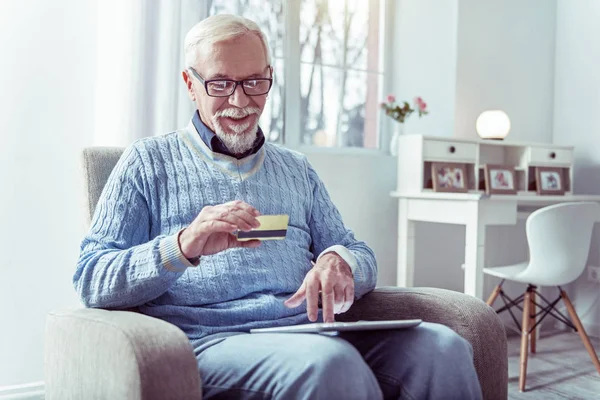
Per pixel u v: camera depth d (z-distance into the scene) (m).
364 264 1.51
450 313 1.40
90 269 1.30
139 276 1.26
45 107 2.30
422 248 3.45
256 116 1.51
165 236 1.32
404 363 1.26
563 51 3.80
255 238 1.25
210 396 1.22
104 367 1.10
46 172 2.32
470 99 3.44
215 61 1.46
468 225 2.83
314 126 3.34
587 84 3.67
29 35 2.27
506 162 3.54
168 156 1.48
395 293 1.50
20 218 2.29
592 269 3.65
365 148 3.51
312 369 1.09
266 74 1.52
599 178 3.61
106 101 2.40
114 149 1.64
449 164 3.19
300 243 1.57
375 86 3.57
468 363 1.24
